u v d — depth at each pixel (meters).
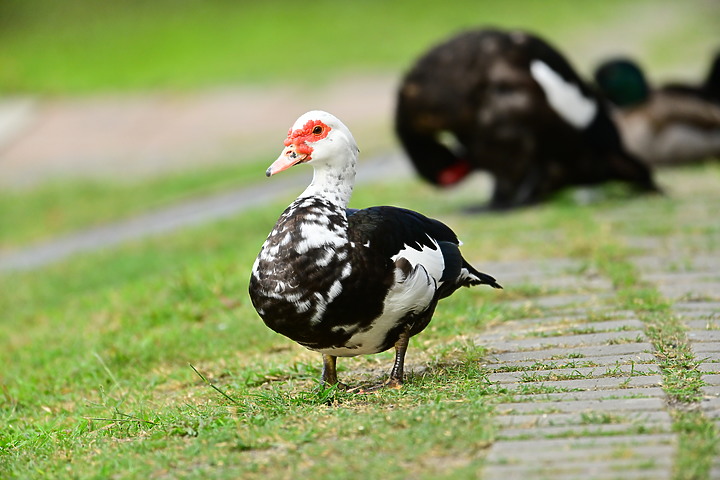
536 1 46.78
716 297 9.66
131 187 21.06
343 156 7.62
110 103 30.28
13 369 10.30
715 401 6.74
